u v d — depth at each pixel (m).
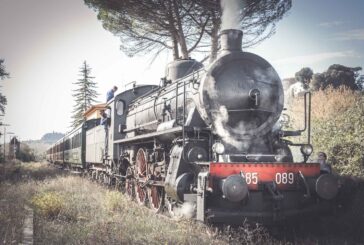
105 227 6.89
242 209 6.38
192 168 7.29
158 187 9.21
